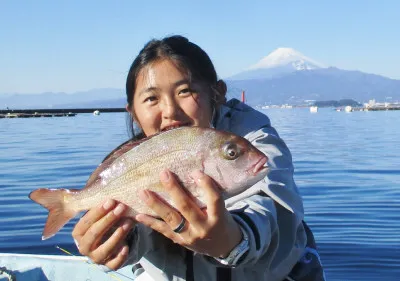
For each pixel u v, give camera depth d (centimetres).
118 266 75
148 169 72
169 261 89
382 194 369
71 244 235
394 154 631
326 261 221
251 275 84
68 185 407
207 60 89
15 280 139
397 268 210
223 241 66
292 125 1343
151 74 84
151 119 85
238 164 71
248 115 93
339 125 1319
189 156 71
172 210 66
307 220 293
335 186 405
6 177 454
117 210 71
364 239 250
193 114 85
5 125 1352
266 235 74
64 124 1369
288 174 85
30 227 272
